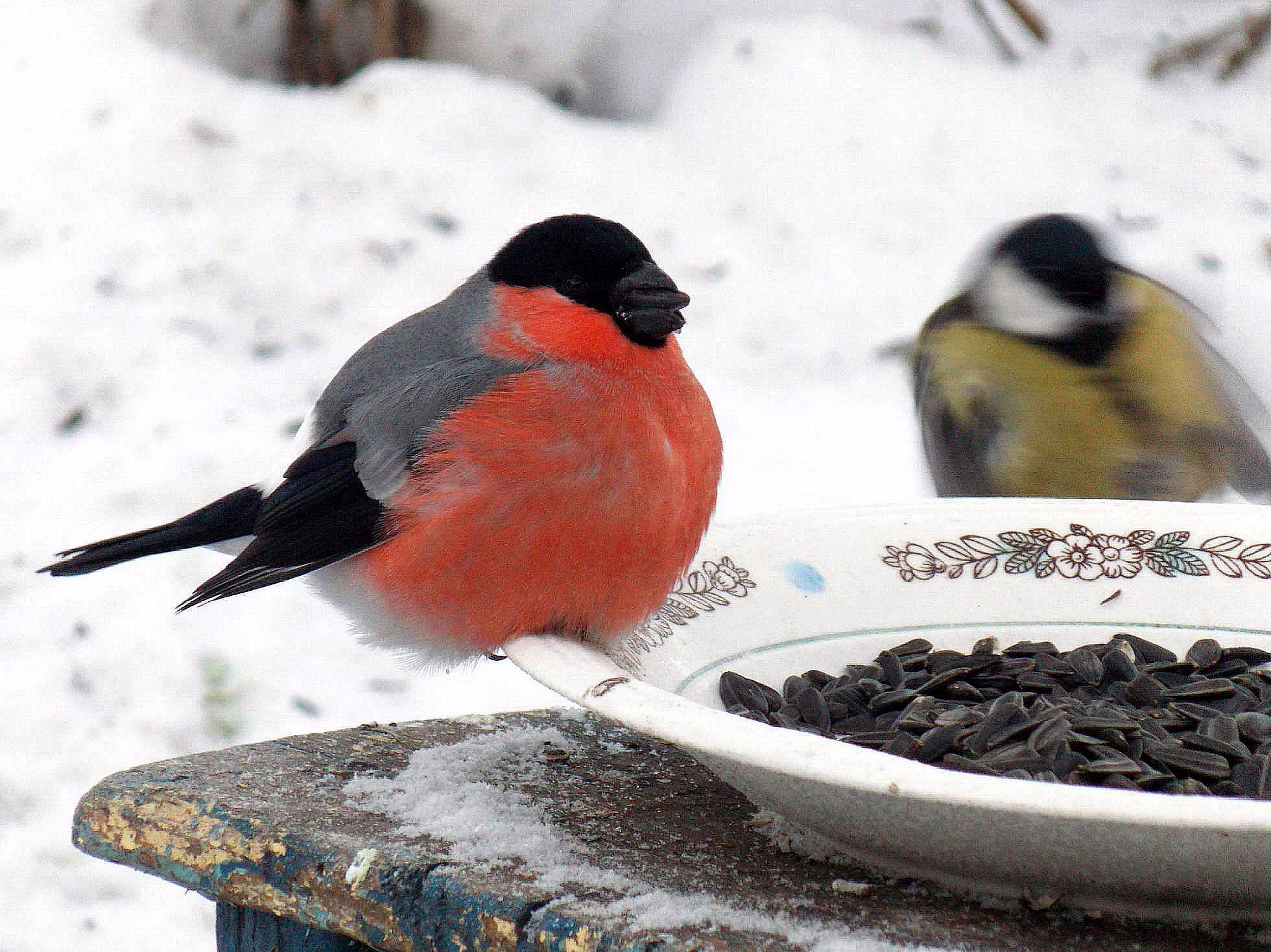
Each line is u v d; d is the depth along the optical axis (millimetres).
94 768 8172
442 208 12969
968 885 3365
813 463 10555
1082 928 3246
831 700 4188
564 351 4258
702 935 3150
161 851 3699
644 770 4172
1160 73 14992
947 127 14047
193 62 14258
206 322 11758
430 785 3990
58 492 10242
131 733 8414
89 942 7125
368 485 4414
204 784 3916
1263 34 15172
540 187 13305
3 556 9633
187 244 12297
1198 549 4832
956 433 7570
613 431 4191
